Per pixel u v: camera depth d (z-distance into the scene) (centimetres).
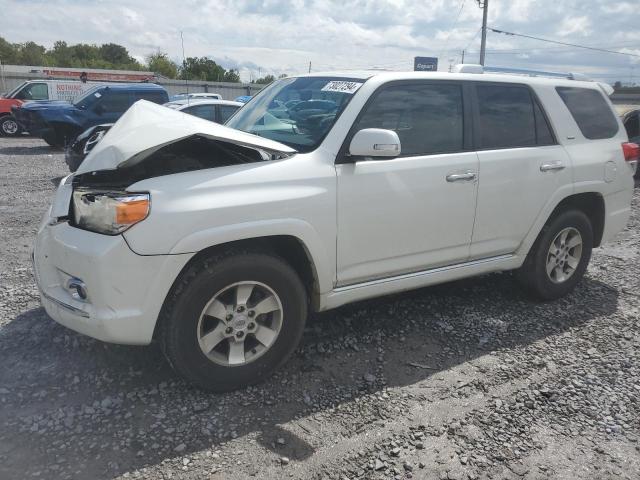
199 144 344
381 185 346
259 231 301
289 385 329
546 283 459
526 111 434
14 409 295
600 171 468
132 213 274
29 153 1520
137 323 282
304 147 342
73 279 290
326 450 272
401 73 377
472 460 268
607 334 411
